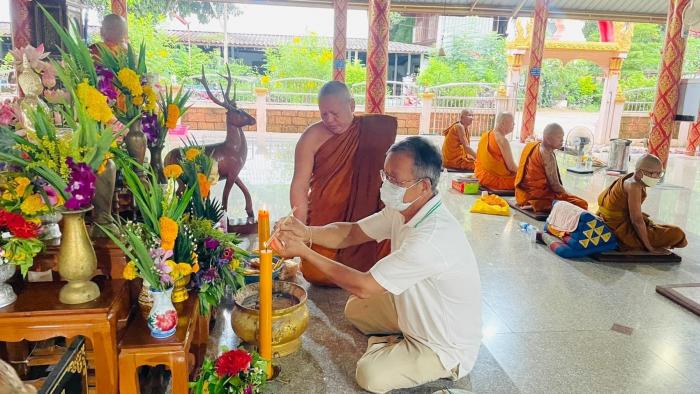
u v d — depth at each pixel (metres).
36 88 2.08
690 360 2.56
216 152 4.16
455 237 2.05
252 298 2.59
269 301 2.12
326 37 17.16
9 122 2.04
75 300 1.72
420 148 1.98
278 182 6.51
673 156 10.72
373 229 2.48
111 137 1.68
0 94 6.30
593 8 11.23
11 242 1.61
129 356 1.74
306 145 3.14
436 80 17.39
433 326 2.13
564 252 4.02
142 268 1.74
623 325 2.92
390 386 2.16
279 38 18.69
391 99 13.70
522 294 3.31
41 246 1.70
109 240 1.91
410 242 1.99
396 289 1.99
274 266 3.04
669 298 3.28
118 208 2.29
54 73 2.10
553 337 2.76
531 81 10.76
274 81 13.27
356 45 18.19
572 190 6.82
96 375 1.76
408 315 2.17
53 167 1.63
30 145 1.64
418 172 1.97
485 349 2.62
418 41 22.14
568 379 2.37
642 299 3.28
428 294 2.10
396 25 22.34
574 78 20.95
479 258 3.99
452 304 2.11
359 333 2.69
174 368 1.77
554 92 20.91
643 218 4.13
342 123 3.07
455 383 2.30
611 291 3.40
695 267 3.90
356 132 3.13
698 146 11.29
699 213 5.83
